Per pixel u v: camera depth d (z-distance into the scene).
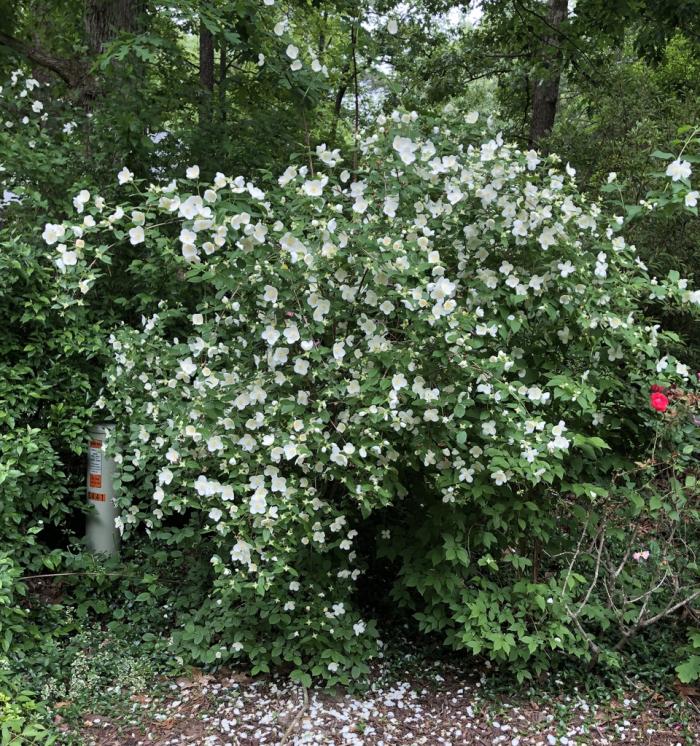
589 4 7.41
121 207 2.70
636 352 3.14
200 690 2.99
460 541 2.97
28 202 3.95
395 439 2.93
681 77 8.81
